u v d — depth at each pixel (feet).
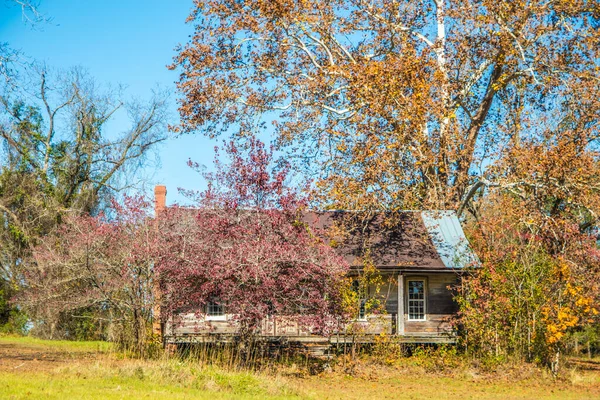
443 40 124.06
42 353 86.94
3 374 59.82
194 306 80.53
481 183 120.37
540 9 113.39
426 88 108.06
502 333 89.51
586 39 112.37
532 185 108.78
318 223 111.55
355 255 106.11
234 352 82.23
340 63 119.34
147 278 81.61
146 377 59.62
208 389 56.54
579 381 79.41
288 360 86.33
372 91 107.04
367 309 91.15
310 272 77.56
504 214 107.14
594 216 108.37
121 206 88.99
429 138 116.98
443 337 98.99
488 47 119.96
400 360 90.48
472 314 90.84
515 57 116.67
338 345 89.76
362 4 121.39
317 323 77.10
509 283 89.04
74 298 97.45
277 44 119.44
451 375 82.38
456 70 120.88
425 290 104.63
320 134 117.80
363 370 83.56
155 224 82.79
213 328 94.73
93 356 81.51
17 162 153.17
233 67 120.16
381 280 95.96
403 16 123.24
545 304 85.20
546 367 85.05
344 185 111.45
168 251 79.30
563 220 103.96
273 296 75.72
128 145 163.84
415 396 66.18
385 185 111.14
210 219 80.33
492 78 126.21
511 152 112.98
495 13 115.34
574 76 114.11
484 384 76.74
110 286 84.94
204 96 115.44
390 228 112.88
